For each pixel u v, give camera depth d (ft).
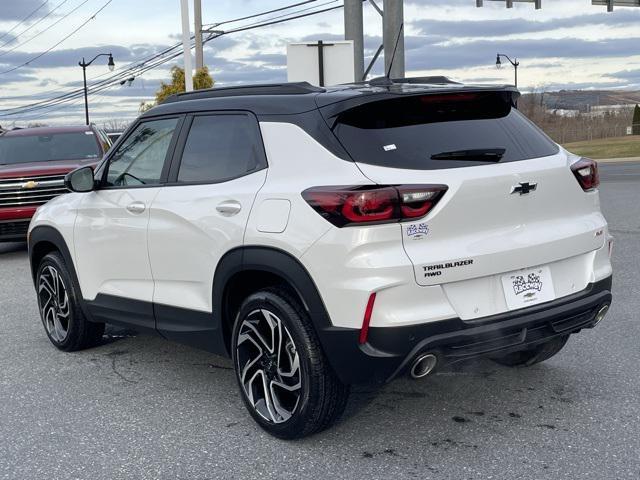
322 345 12.60
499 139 13.43
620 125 211.20
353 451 13.20
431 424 14.17
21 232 36.94
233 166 14.49
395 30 51.19
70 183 17.19
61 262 19.34
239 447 13.61
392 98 12.89
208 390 16.72
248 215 13.51
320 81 50.37
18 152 40.47
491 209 12.62
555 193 13.52
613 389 15.61
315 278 12.37
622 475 11.91
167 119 16.40
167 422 14.94
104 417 15.34
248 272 13.84
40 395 16.79
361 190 11.92
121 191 17.01
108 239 17.26
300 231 12.54
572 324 13.69
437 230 12.16
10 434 14.64
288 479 12.28
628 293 23.75
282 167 13.42
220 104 15.15
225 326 14.67
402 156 12.46
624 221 39.32
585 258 14.14
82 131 42.55
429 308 12.07
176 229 15.23
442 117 13.33
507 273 12.86
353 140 12.74
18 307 25.90
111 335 21.48
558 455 12.69
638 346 18.40
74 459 13.39
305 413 13.05
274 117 13.87
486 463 12.51
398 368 12.09
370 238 11.86
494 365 17.33
